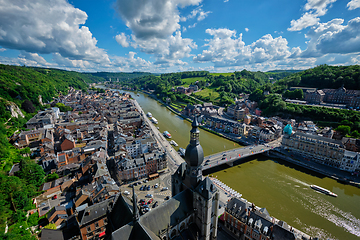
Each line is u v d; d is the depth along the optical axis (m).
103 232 79.06
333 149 140.88
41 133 171.38
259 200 106.44
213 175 133.62
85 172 119.25
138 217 52.62
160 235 56.06
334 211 98.62
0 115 178.88
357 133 177.75
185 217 64.25
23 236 73.81
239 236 81.44
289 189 117.00
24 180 103.25
